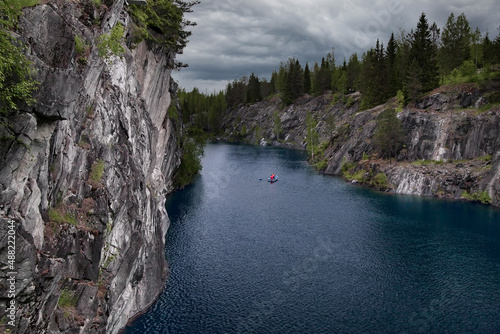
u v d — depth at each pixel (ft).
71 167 67.46
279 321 106.11
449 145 289.53
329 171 358.02
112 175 81.15
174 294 120.37
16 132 46.68
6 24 47.26
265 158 449.89
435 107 317.42
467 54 403.75
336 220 201.67
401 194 269.23
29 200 50.03
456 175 262.06
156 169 144.46
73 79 53.67
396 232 182.70
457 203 241.14
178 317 107.45
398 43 472.03
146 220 111.24
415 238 174.29
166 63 168.35
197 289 123.65
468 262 147.23
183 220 197.77
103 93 83.56
